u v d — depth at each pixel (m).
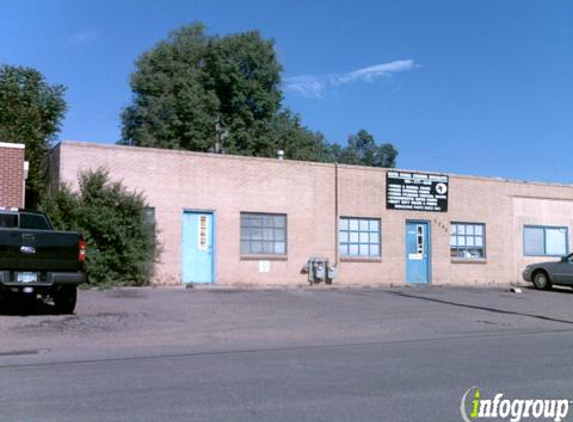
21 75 28.72
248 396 7.14
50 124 28.88
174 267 21.25
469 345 11.33
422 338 12.36
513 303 19.47
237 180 22.48
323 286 23.20
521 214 28.75
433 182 26.44
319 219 23.94
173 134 45.38
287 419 6.23
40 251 13.20
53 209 18.64
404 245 25.62
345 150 85.81
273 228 23.14
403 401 6.99
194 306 16.11
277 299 18.33
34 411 6.46
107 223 18.83
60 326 12.45
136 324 13.06
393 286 24.45
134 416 6.30
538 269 25.36
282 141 47.59
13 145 19.81
